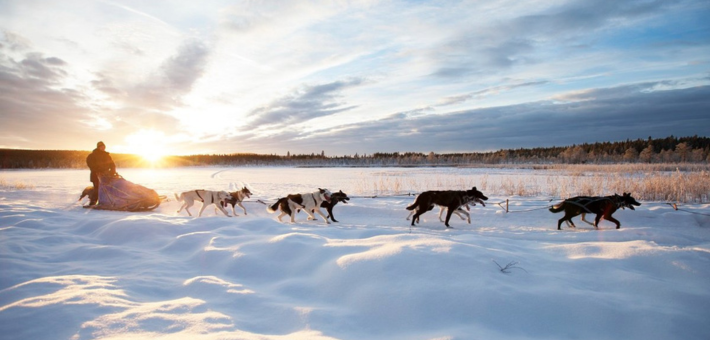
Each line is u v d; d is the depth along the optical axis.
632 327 3.09
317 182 25.48
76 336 2.69
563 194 14.06
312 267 4.48
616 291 3.72
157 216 8.49
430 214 10.94
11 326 2.81
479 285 3.57
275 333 3.06
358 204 12.33
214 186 22.50
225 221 7.52
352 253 4.60
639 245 4.89
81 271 4.49
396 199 13.73
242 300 3.64
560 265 4.39
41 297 3.35
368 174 36.03
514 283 3.75
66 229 7.20
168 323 2.96
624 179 15.99
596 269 4.25
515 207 11.37
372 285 3.71
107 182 11.12
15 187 18.59
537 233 7.65
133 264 4.84
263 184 24.14
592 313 3.25
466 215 10.00
